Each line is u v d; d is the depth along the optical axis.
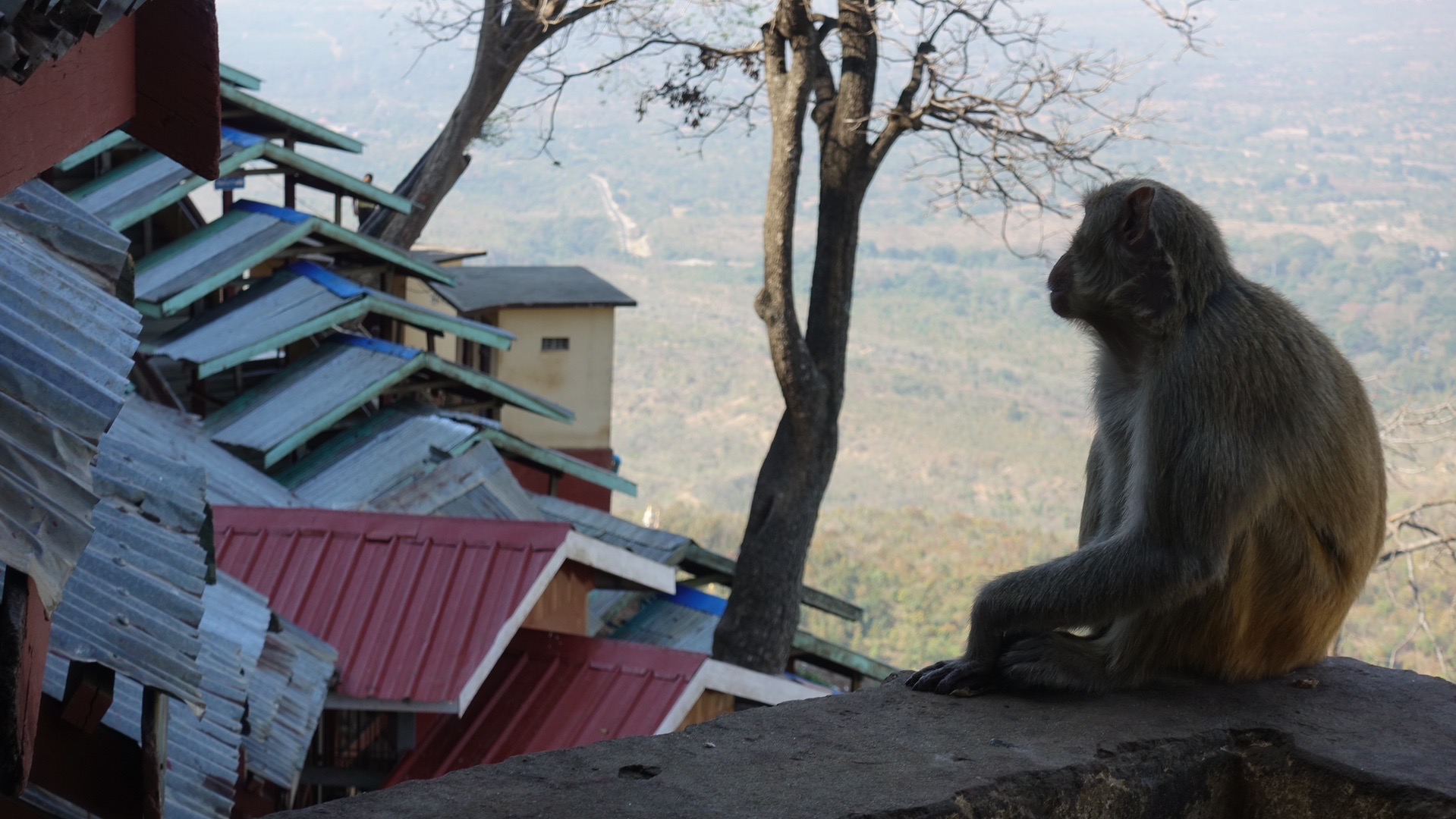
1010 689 3.84
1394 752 3.46
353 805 2.94
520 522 13.17
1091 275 3.82
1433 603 23.48
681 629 17.34
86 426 4.13
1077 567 3.66
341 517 13.28
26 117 4.00
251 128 23.22
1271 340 3.66
